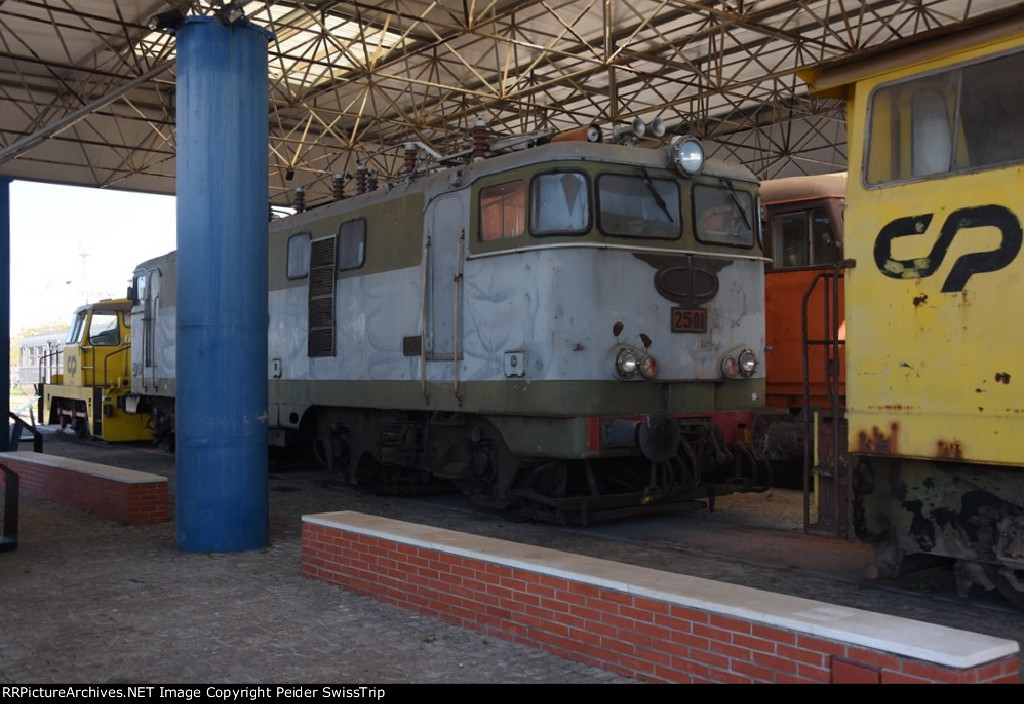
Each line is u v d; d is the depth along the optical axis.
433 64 19.16
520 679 4.57
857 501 6.04
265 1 15.28
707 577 6.86
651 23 16.92
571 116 21.11
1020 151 5.20
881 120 5.88
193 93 8.02
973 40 5.43
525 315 8.34
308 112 22.81
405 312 9.94
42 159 21.53
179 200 8.11
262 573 7.07
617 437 8.16
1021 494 5.31
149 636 5.43
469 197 9.06
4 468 8.11
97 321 20.12
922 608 5.92
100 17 15.29
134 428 19.45
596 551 7.84
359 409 11.28
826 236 10.95
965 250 5.34
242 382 8.02
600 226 8.29
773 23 16.72
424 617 5.75
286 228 12.51
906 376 5.57
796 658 3.82
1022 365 5.03
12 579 6.91
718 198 9.25
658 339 8.58
